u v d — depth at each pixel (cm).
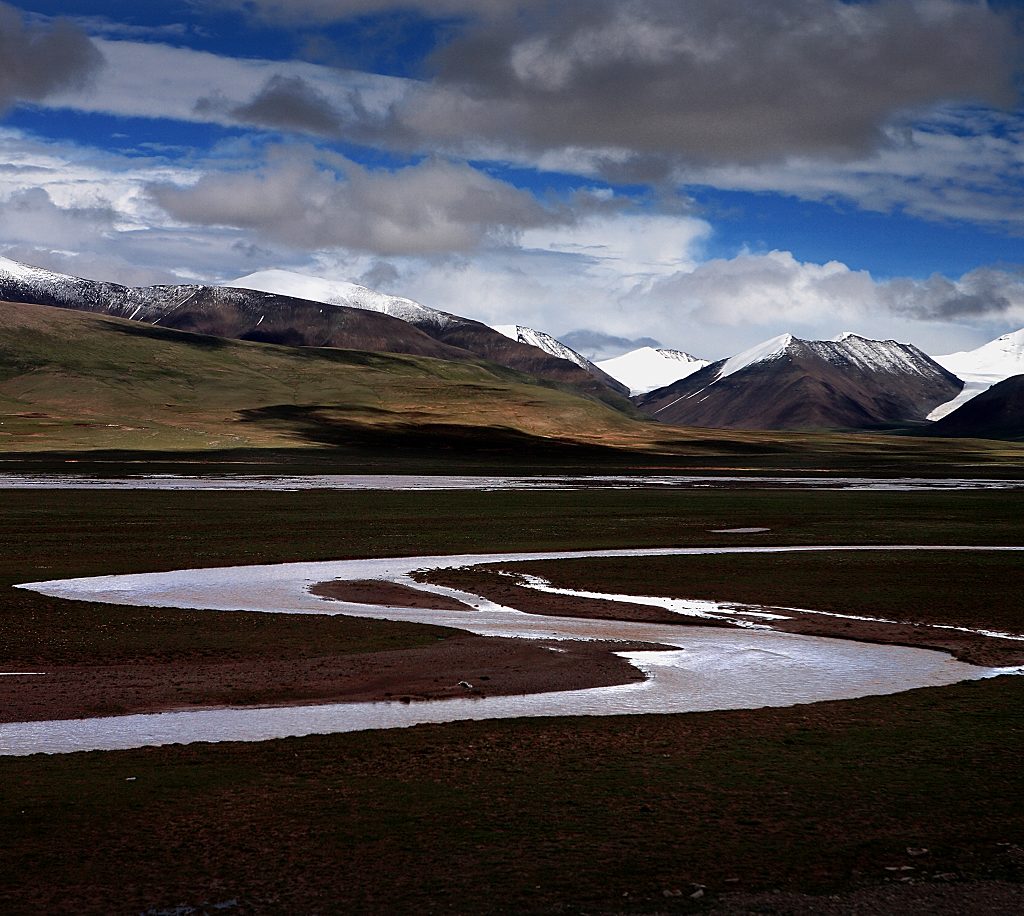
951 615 3997
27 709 2506
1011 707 2525
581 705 2566
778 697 2669
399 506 9081
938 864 1541
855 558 5725
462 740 2219
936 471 18900
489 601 4300
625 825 1705
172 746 2173
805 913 1379
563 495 10769
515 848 1605
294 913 1380
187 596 4359
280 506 8894
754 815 1752
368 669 2961
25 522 7269
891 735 2262
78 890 1451
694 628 3712
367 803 1812
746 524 7725
